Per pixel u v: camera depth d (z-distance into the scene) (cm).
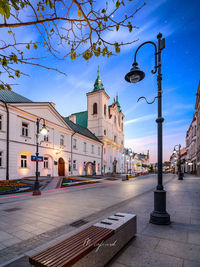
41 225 516
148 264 282
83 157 3384
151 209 682
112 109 5097
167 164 13875
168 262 287
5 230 475
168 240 373
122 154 5309
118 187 1631
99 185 1841
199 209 672
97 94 4466
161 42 530
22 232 460
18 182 1655
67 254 208
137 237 389
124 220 354
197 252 320
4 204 828
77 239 254
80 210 703
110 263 286
